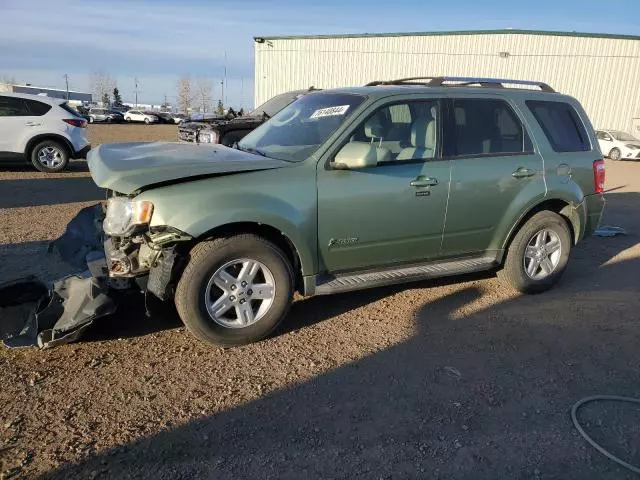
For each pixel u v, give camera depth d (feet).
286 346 12.92
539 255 16.80
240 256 12.23
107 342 12.73
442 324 14.51
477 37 93.35
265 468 8.70
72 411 9.96
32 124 38.19
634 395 11.31
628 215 31.55
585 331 14.34
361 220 13.57
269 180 12.53
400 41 97.40
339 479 8.52
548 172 16.44
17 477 8.27
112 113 192.03
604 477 8.80
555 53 91.66
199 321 12.05
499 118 16.03
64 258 16.90
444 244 15.24
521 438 9.73
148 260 12.17
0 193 30.22
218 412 10.14
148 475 8.43
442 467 8.89
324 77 103.81
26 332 12.00
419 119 14.76
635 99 92.38
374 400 10.75
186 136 43.04
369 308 15.42
